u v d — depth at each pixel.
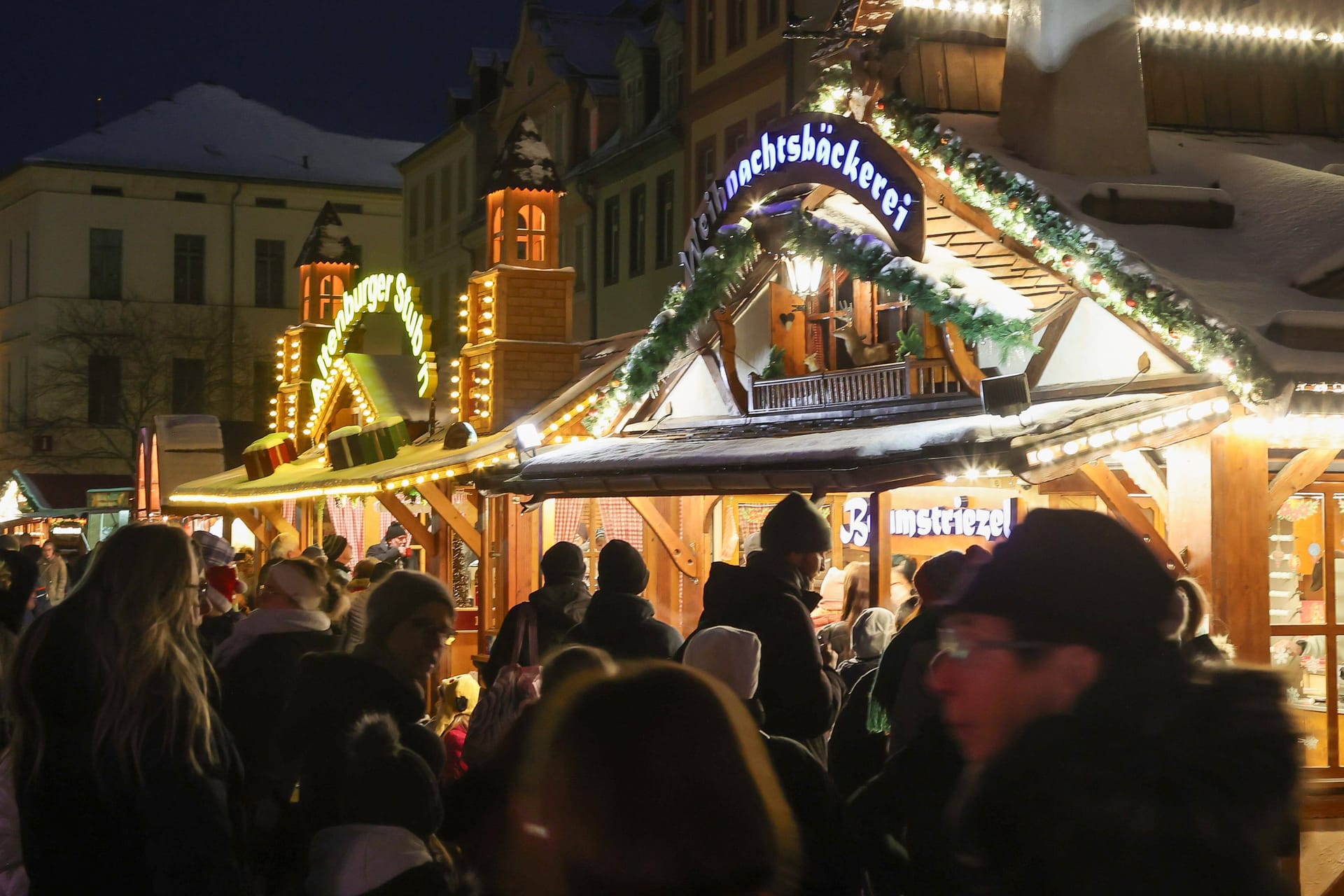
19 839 4.85
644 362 12.69
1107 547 2.62
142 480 31.47
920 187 9.74
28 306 58.38
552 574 8.91
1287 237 9.26
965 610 2.70
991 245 9.98
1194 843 2.33
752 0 25.83
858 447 8.91
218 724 4.38
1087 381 9.25
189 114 61.62
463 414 17.41
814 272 11.99
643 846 2.07
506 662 8.68
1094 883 2.34
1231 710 2.46
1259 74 11.62
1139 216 9.25
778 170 11.05
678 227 28.80
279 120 62.62
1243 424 8.17
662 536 13.15
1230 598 8.09
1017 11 10.19
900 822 3.96
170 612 4.25
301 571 6.26
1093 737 2.46
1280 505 8.29
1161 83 11.27
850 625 9.45
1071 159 9.86
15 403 59.16
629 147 30.20
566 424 15.34
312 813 4.53
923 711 5.34
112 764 4.09
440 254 43.81
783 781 4.14
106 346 57.44
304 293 25.19
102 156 58.50
